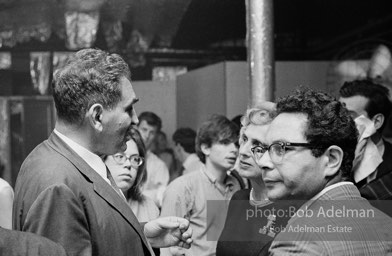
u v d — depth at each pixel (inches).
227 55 251.9
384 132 193.0
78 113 73.0
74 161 72.4
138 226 74.8
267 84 132.0
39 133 259.8
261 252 80.0
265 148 89.3
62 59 254.1
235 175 125.0
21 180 73.1
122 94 74.3
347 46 253.6
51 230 65.8
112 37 249.6
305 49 269.4
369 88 142.7
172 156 222.7
